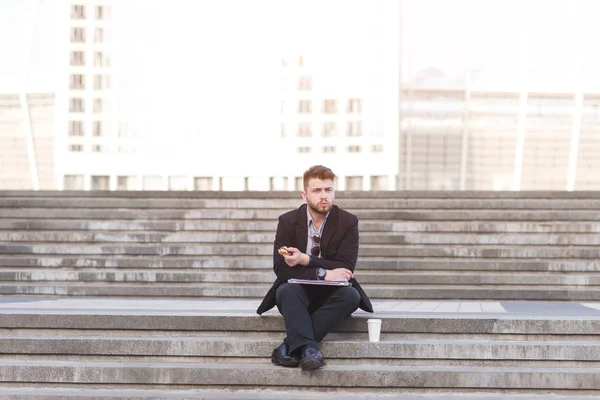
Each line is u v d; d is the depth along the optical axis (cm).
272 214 1192
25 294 980
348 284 630
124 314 671
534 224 1144
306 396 595
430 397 593
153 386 614
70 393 598
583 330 654
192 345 641
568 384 603
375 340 637
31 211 1214
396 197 1259
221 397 587
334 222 640
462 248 1079
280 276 630
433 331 661
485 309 785
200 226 1163
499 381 605
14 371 620
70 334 673
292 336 601
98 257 1097
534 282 998
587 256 1070
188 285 1011
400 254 1075
